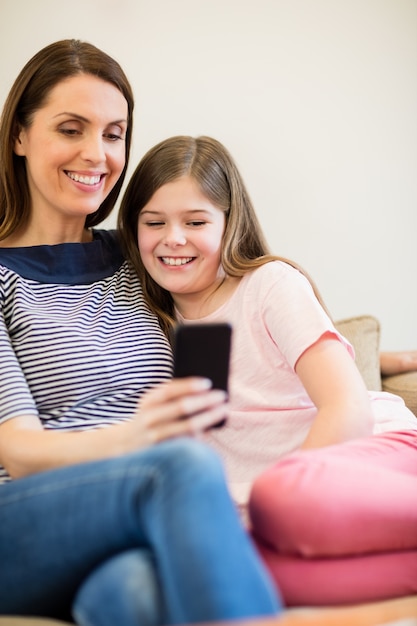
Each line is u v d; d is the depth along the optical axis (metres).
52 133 1.63
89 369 1.52
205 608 0.93
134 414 1.54
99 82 1.65
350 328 2.23
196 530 0.97
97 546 1.10
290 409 1.57
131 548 1.11
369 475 1.23
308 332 1.49
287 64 2.58
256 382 1.59
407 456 1.40
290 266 1.64
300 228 2.61
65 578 1.14
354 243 2.66
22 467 1.33
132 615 0.98
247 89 2.55
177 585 0.95
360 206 2.66
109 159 1.68
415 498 1.24
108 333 1.59
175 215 1.61
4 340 1.50
